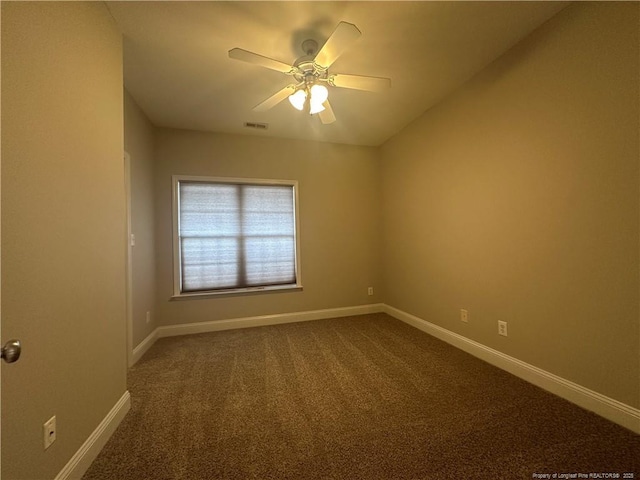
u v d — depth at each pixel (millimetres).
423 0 1641
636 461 1301
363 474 1265
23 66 1008
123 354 1733
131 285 2494
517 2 1679
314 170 3900
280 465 1325
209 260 3475
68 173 1252
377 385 2053
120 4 1596
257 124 3309
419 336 3092
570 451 1369
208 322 3395
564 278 1797
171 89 2516
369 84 1987
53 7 1174
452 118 2709
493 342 2350
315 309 3857
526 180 2018
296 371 2303
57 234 1173
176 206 3328
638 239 1457
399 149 3637
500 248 2250
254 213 3654
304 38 1923
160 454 1404
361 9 1697
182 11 1666
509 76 2115
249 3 1630
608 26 1535
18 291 967
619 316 1538
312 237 3871
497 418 1638
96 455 1392
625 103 1481
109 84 1630
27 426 995
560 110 1783
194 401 1882
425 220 3180
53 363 1133
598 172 1604
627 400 1514
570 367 1779
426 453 1382
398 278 3762
